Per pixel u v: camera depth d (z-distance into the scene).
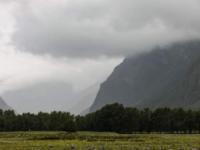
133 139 167.12
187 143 135.38
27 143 139.38
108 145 125.12
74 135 198.50
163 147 115.56
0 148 117.38
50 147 118.00
